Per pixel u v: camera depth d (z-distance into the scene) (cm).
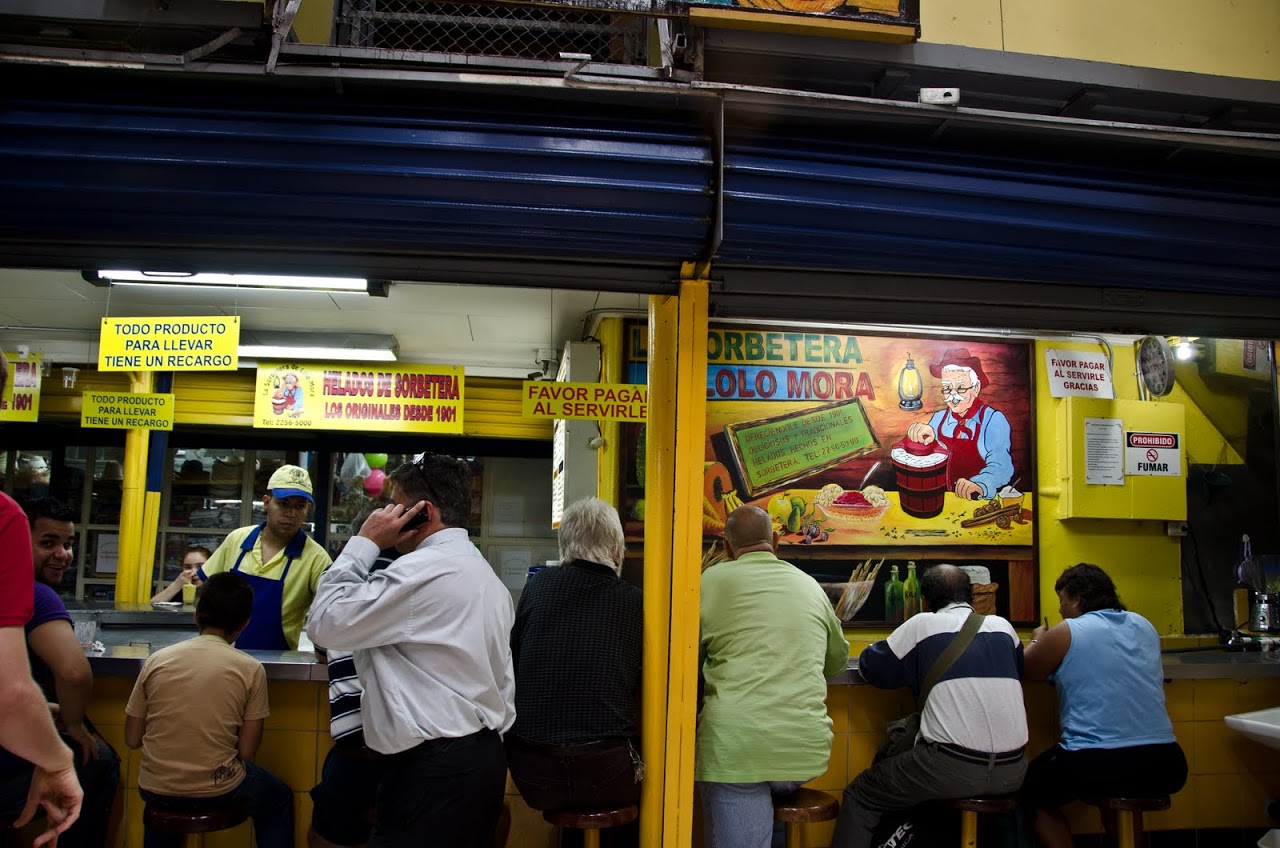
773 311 311
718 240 267
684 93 263
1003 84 294
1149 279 301
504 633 260
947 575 350
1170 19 341
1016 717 321
